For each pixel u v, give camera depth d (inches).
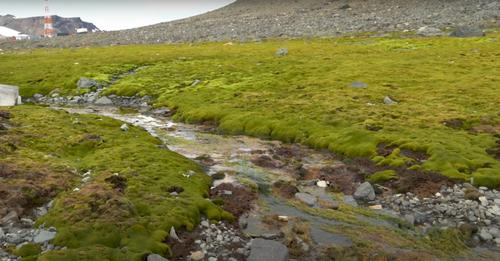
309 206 946.7
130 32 6742.1
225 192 989.8
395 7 6397.6
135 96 2357.3
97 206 793.6
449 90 1975.9
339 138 1393.9
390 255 745.6
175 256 706.8
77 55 3922.2
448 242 803.4
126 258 656.4
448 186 1024.9
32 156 1085.8
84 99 2413.9
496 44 3250.5
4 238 705.6
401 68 2522.1
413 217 890.7
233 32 5472.4
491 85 2038.6
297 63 2859.3
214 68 2844.5
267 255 708.0
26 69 3164.4
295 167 1209.4
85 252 653.3
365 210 935.0
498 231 834.8
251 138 1535.4
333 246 770.8
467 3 5679.1
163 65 3088.1
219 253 725.9
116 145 1254.3
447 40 3582.7
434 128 1438.2
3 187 853.2
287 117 1659.7
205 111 1851.6
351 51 3324.3
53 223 738.2
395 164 1160.8
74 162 1098.7
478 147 1253.7
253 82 2374.5
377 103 1806.1
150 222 765.3
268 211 909.2
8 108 1680.6
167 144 1428.4
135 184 919.7
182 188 929.5
